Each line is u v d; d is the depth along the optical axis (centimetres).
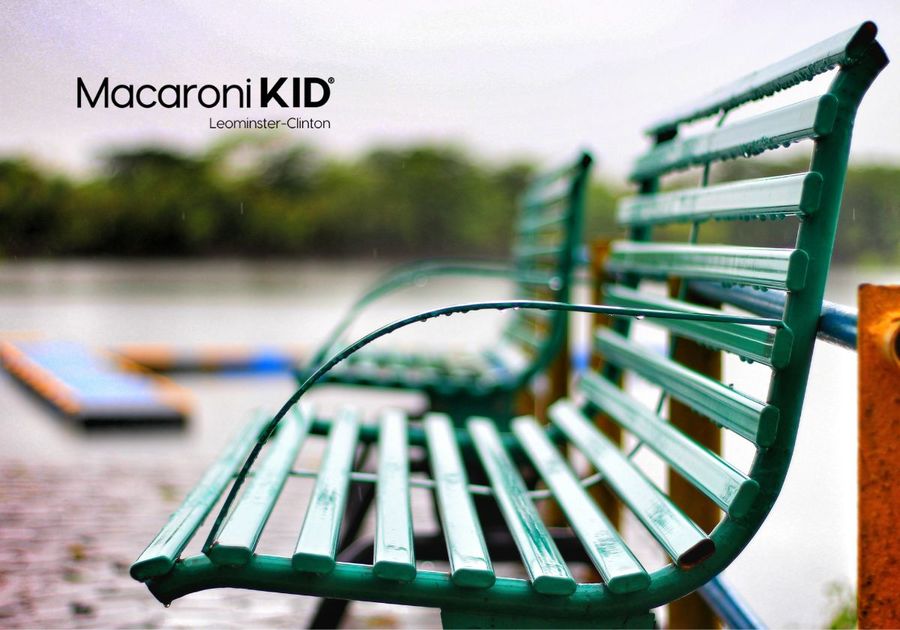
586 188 334
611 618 141
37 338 794
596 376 246
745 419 145
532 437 239
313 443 480
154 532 322
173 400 528
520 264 426
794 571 304
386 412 264
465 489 187
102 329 932
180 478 401
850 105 137
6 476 399
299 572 139
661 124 230
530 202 450
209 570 138
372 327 979
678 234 1002
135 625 245
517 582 141
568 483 192
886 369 121
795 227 1042
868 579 122
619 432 282
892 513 121
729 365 425
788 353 140
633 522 351
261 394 641
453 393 334
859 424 121
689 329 180
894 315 120
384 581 139
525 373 336
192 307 1148
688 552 139
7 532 319
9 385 664
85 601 259
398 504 169
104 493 372
